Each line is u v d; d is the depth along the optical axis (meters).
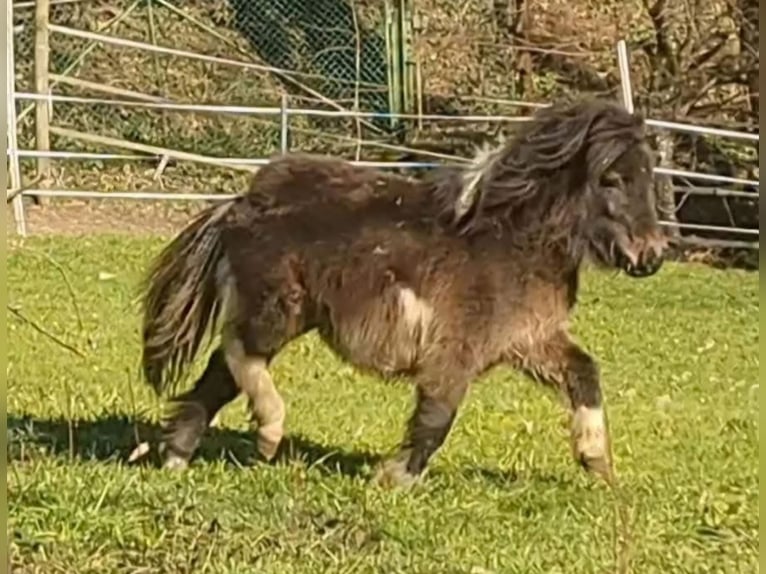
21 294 8.78
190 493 4.35
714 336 9.27
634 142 4.74
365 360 4.76
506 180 4.71
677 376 7.80
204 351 4.93
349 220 4.73
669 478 5.12
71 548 3.90
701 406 6.88
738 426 6.32
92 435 5.11
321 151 13.51
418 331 4.70
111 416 5.41
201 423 4.88
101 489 4.27
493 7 14.34
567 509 4.55
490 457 5.31
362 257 4.70
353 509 4.34
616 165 4.73
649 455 5.55
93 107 13.38
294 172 4.85
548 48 14.11
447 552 4.06
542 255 4.73
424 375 4.71
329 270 4.72
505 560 4.03
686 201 13.26
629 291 10.81
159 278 4.93
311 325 4.82
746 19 13.43
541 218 4.71
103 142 12.48
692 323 9.69
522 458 5.30
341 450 5.25
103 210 12.38
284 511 4.25
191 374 5.72
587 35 14.35
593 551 4.16
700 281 11.45
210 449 5.08
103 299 8.85
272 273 4.75
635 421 6.33
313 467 4.81
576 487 4.85
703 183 13.30
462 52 14.33
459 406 4.73
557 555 4.11
